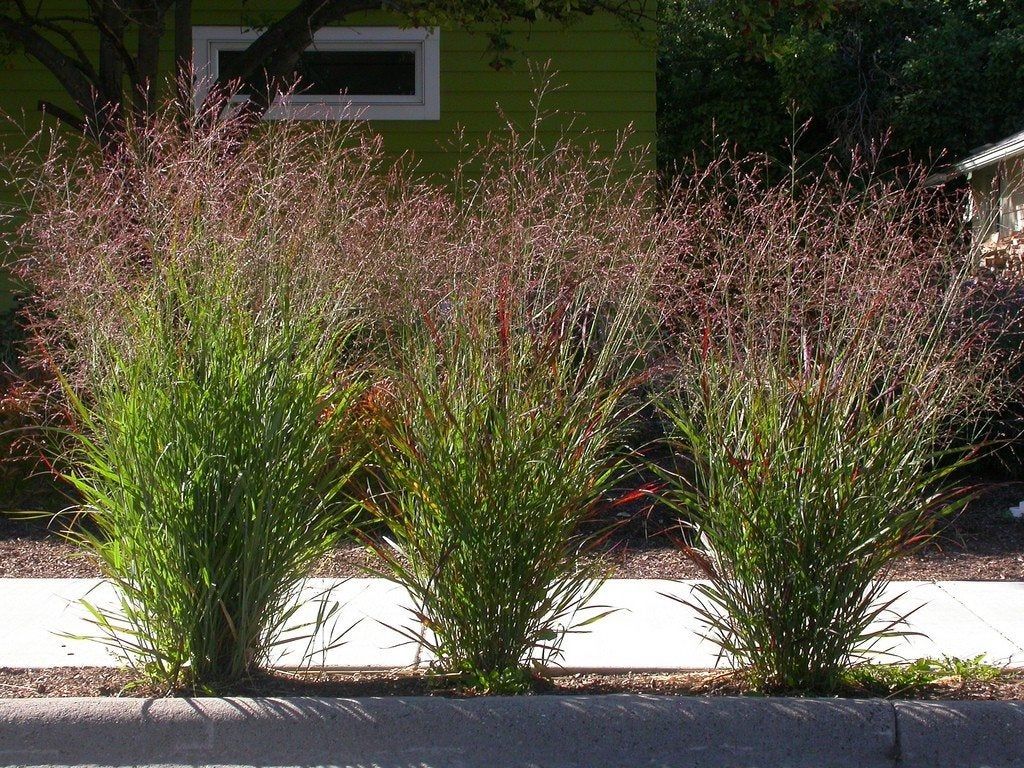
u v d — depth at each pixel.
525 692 4.52
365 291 4.79
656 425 8.56
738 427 4.58
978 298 7.75
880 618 5.79
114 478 4.38
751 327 4.78
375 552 4.94
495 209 5.54
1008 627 5.66
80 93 10.19
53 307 5.15
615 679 4.87
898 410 4.44
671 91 20.28
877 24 19.97
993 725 4.26
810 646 4.50
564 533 4.50
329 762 4.24
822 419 4.41
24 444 7.66
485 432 4.37
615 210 6.15
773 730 4.28
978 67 19.30
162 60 12.17
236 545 4.38
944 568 6.79
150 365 4.34
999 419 8.04
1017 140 14.05
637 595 6.26
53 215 4.79
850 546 4.39
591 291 5.18
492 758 4.25
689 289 5.78
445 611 4.54
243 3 11.88
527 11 10.03
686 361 5.37
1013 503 8.09
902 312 5.21
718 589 4.64
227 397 4.30
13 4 11.77
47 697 4.49
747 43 10.12
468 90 12.27
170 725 4.27
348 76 12.36
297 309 4.51
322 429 4.49
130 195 4.86
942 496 4.56
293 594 4.83
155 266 4.41
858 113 19.42
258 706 4.30
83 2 12.09
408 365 4.62
